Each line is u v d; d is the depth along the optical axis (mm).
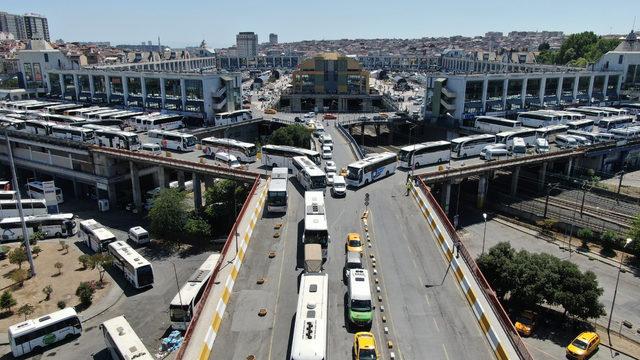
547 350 50938
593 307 52906
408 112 159375
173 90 142500
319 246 48781
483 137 102562
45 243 78688
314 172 75188
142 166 97750
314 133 127125
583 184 96625
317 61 191000
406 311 43500
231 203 83500
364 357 35906
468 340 39562
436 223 60469
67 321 52000
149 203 92500
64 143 100125
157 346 51125
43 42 175875
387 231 61000
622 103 159250
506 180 109562
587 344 49875
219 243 78250
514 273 55969
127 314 57344
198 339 38188
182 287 59094
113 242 70500
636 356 50438
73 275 67250
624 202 93312
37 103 151500
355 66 191500
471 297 44375
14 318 56688
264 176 79062
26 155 110000
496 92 137750
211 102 137375
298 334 35000
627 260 73625
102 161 95250
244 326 41250
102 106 159125
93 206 97812
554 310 58688
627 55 161125
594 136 109750
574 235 82875
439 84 134250
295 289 47188
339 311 43625
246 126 139375
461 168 85812
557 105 150125
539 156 96188
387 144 157750
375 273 49969
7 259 72750
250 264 52094
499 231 86062
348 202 71562
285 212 66812
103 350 50531
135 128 123312
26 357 49344
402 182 82125
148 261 69750
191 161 93688
